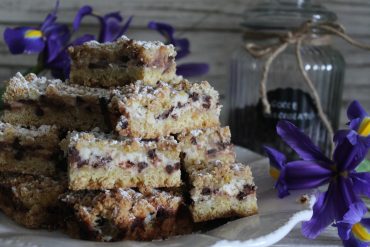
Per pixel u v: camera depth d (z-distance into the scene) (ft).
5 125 1.75
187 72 2.36
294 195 1.76
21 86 1.77
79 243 1.54
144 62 1.73
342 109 2.54
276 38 2.19
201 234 1.59
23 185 1.69
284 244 1.75
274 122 2.20
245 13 2.30
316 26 2.13
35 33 2.16
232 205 1.66
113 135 1.67
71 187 1.61
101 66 1.79
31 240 1.55
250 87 2.27
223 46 2.49
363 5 2.46
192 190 1.65
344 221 1.68
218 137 1.77
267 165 2.00
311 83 2.14
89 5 2.42
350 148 1.77
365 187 1.74
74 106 1.75
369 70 2.51
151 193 1.64
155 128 1.69
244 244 1.51
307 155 1.82
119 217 1.58
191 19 2.47
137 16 2.45
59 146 1.74
